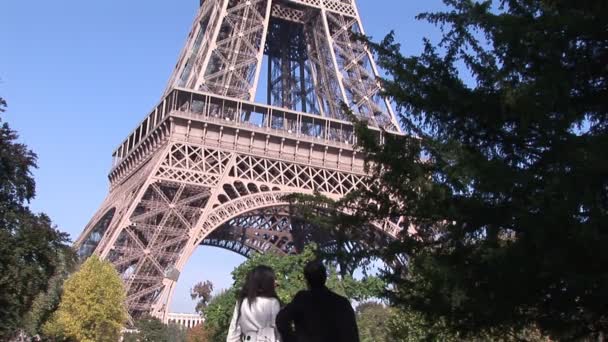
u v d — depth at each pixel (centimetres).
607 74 1816
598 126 1855
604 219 1529
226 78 9319
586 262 1603
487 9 2020
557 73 1750
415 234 2161
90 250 10219
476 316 1922
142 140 9406
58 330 9438
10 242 5284
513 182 1705
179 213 8100
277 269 7619
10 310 5409
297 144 9081
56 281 9125
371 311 11500
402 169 2005
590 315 1764
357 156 9338
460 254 1920
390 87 2108
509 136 1959
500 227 1836
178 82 9962
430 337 2253
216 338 10150
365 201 2242
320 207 2328
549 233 1608
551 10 1828
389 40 2181
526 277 1738
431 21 2144
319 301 1287
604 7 1664
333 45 10169
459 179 1825
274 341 1314
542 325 1878
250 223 10769
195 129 8638
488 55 2084
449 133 2056
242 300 1351
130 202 8312
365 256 2109
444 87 2009
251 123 8919
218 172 8475
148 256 7875
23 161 5722
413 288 2134
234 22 9881
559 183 1582
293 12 11006
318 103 10531
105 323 9688
